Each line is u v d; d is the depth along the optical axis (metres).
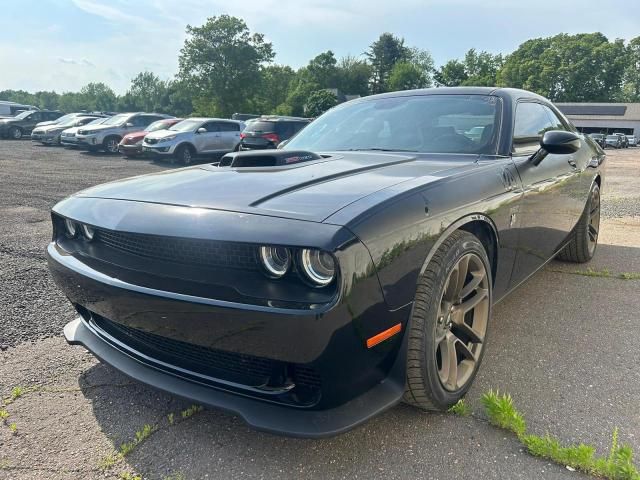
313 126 3.54
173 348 1.98
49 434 2.03
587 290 3.76
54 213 2.36
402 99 3.37
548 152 2.76
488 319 2.37
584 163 3.85
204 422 2.11
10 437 2.01
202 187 2.09
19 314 3.24
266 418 1.71
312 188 1.96
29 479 1.77
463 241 2.07
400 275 1.76
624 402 2.23
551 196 3.09
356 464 1.85
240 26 60.38
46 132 22.05
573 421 2.09
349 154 2.79
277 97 87.56
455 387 2.14
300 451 1.92
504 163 2.60
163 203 1.97
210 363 1.89
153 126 17.91
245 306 1.60
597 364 2.60
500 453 1.89
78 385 2.40
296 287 1.63
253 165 2.50
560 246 3.61
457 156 2.70
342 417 1.71
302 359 1.60
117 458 1.89
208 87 60.69
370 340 1.69
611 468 1.75
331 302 1.56
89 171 12.76
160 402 2.26
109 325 2.29
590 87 83.88
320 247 1.54
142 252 1.95
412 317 1.87
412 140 2.95
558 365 2.59
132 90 106.81
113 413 2.18
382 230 1.69
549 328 3.06
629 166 19.28
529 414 2.14
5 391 2.34
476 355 2.31
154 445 1.97
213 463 1.86
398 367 1.88
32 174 11.65
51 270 2.31
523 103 3.21
